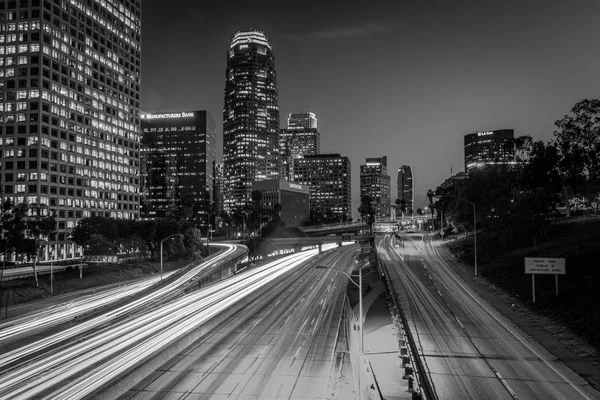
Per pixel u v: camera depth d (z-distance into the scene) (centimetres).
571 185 8950
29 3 14025
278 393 2978
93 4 16488
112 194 17112
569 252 6444
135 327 4631
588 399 2703
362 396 2870
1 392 2862
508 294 5681
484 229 11562
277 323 5006
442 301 5575
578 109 8412
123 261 10444
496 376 3086
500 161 13562
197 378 3259
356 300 6375
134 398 2895
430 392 2806
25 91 13850
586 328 3894
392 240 14738
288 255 13762
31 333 4481
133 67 18925
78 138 15425
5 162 13675
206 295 6781
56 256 13975
